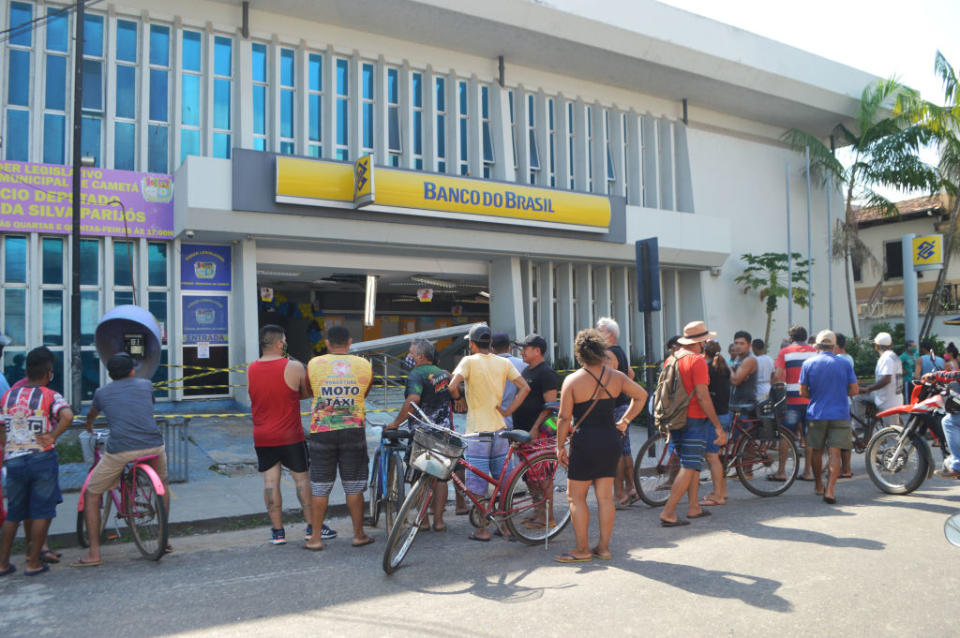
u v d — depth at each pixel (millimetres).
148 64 13469
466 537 5992
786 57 20266
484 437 5871
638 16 17047
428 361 6277
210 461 9258
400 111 16094
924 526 6012
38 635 3883
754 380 7828
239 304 13883
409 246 15148
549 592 4465
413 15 14992
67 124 12797
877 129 22062
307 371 5742
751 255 21719
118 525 6090
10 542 4996
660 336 20656
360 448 5680
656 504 7145
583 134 18844
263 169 13141
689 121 20969
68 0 12828
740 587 4477
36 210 12281
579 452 5152
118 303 13117
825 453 8812
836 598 4250
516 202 15789
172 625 4004
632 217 18141
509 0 15055
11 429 4969
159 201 13242
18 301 12383
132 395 5371
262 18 14500
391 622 3996
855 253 23328
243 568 5105
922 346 11906
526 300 18156
